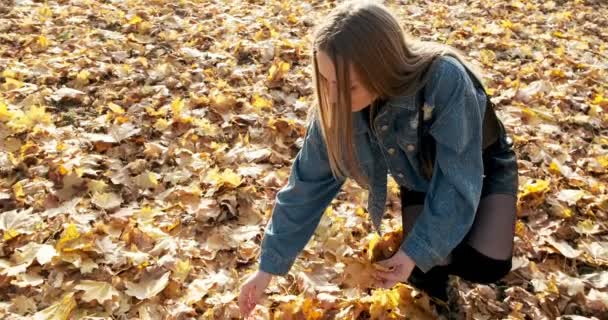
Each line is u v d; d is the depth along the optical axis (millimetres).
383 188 1914
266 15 5215
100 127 3246
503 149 1935
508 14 5723
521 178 2959
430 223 1639
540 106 3818
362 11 1460
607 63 4660
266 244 1916
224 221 2635
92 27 4590
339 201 2809
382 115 1640
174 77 3885
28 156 2887
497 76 4227
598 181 3080
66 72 3801
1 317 2000
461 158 1613
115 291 2139
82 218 2516
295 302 2090
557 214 2746
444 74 1562
